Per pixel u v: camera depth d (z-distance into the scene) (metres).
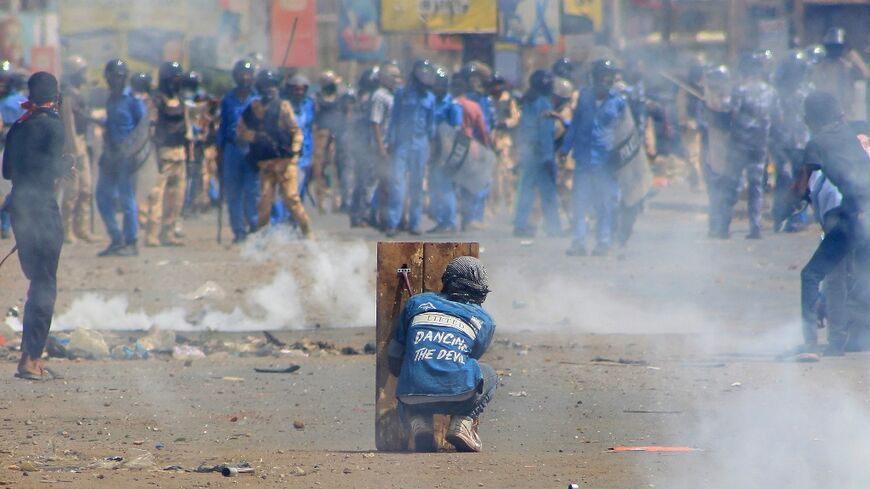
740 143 68.88
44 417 29.19
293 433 27.86
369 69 80.38
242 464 23.59
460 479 22.59
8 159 34.53
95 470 23.31
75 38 90.38
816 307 38.78
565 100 72.56
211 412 30.11
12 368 36.22
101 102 84.44
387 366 26.06
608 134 63.31
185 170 68.56
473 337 25.73
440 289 26.33
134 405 30.81
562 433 27.58
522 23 93.81
